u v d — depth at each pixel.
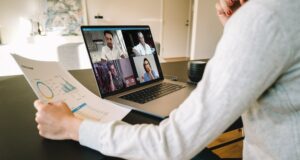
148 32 1.00
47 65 0.67
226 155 1.54
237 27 0.34
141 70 0.90
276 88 0.39
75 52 1.42
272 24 0.32
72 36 3.86
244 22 0.34
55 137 0.46
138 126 0.41
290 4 0.33
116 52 0.80
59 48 1.39
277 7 0.33
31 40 3.51
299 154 0.41
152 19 4.93
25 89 0.85
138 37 0.92
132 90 0.81
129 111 0.63
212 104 0.35
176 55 5.67
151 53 0.98
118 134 0.40
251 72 0.33
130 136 0.39
